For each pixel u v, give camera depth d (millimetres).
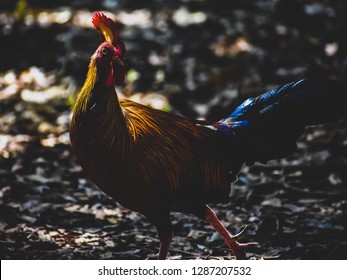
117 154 11312
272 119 13109
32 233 14484
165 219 12117
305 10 30969
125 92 23984
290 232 14664
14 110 22125
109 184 11594
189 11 31984
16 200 16188
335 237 14828
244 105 13398
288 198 17000
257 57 26953
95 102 11203
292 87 13375
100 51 11172
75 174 17938
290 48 27859
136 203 11852
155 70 25453
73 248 13938
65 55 25688
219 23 30156
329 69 25938
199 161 12312
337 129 21219
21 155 18875
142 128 11797
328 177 18188
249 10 32094
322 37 28844
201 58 26734
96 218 15523
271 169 18609
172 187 11930
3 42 26859
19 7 29297
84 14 30891
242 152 13039
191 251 14023
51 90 23844
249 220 15648
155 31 29109
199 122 12875
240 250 12594
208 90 24188
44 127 21031
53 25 28609
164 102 23078
